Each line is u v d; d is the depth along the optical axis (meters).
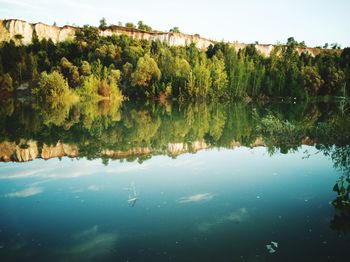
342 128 18.73
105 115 36.44
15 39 122.25
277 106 52.28
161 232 7.40
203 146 17.89
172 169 12.78
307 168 12.83
